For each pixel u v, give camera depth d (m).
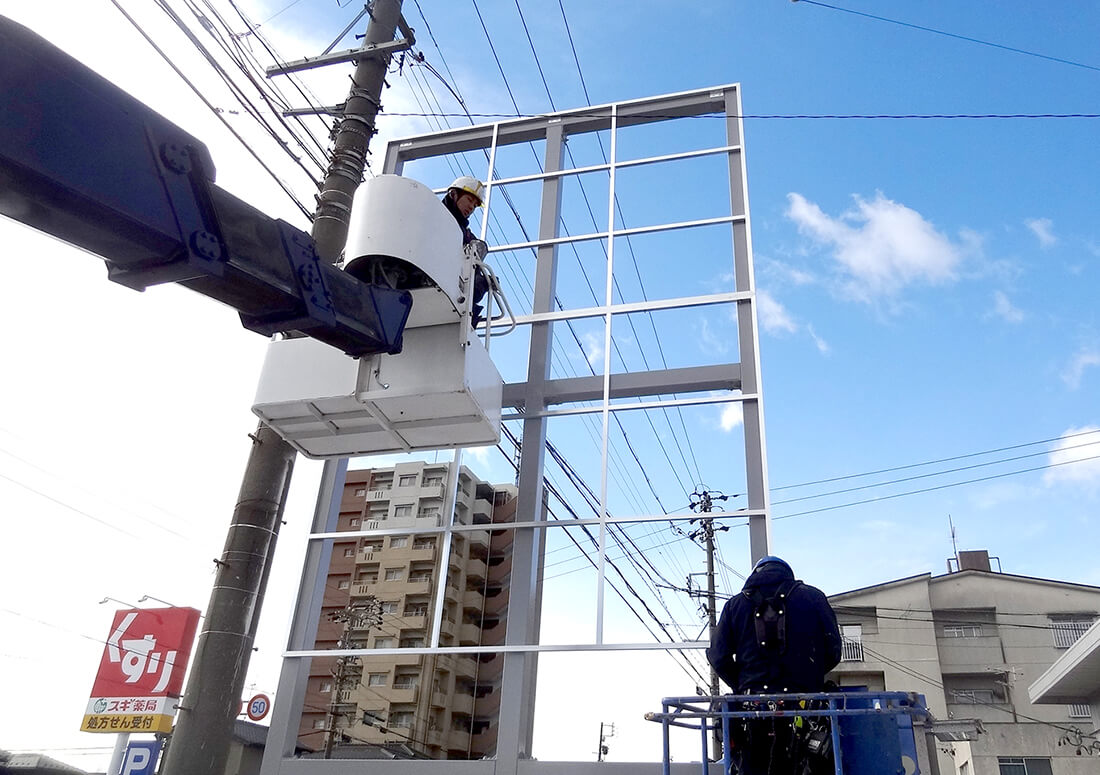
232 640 5.76
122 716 19.75
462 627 55.94
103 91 3.75
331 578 58.72
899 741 4.61
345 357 6.08
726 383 8.54
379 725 51.78
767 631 4.77
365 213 5.64
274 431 6.46
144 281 4.11
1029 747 28.77
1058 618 36.09
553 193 10.30
